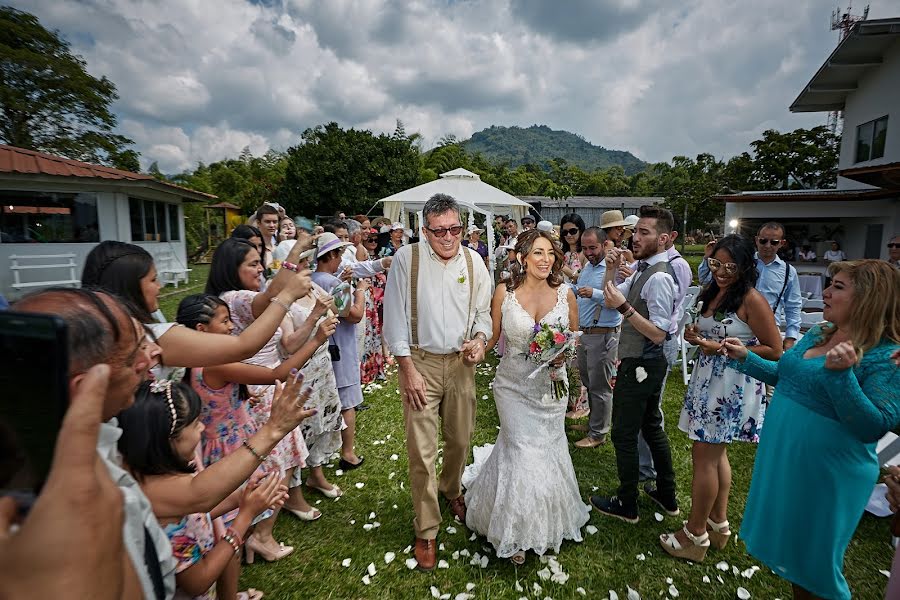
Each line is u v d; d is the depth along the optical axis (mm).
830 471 1870
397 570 2623
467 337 2824
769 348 2457
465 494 3139
